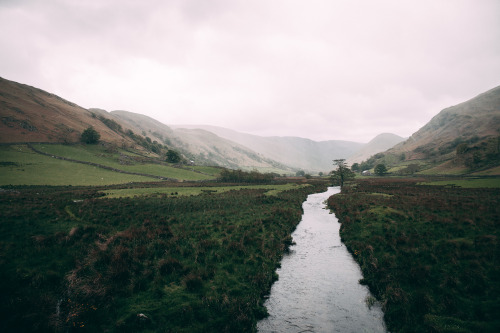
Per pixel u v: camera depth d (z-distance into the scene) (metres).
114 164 99.88
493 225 17.45
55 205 27.17
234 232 21.14
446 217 21.47
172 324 9.84
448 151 188.50
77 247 14.84
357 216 26.97
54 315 9.05
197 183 82.50
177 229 21.23
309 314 11.51
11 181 55.97
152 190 51.22
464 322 9.19
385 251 16.55
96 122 187.62
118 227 20.84
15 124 113.69
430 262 13.67
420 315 10.18
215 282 13.04
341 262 17.41
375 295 12.83
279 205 36.34
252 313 11.16
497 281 10.88
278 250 18.80
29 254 13.16
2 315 8.93
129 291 11.30
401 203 30.66
